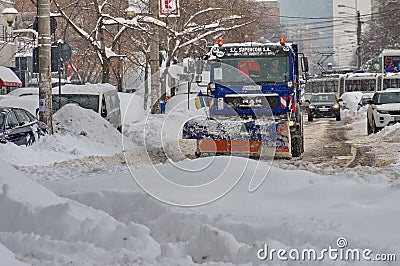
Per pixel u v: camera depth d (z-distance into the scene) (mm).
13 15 30750
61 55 25750
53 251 8836
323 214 9938
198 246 8617
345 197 11234
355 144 27203
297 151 21500
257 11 68250
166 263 8266
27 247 9000
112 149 24484
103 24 34562
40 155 20250
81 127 25078
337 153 23328
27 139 21938
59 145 22062
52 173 15641
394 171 15344
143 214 10461
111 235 9180
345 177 13133
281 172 12812
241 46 21000
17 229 9711
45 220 9656
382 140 28375
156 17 37844
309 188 11609
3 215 9945
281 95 20594
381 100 34188
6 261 8117
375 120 33000
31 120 22703
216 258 8430
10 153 19250
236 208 10492
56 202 10719
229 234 8672
